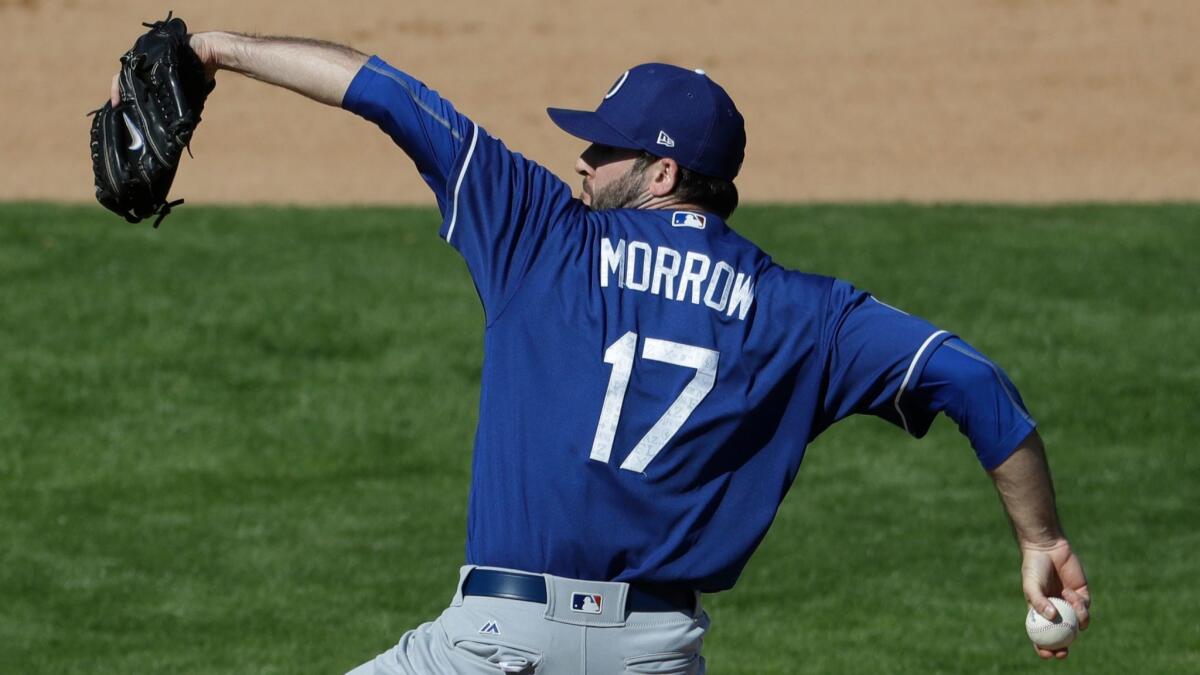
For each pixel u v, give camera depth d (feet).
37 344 124.98
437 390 120.26
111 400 116.26
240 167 196.03
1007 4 268.82
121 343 125.80
